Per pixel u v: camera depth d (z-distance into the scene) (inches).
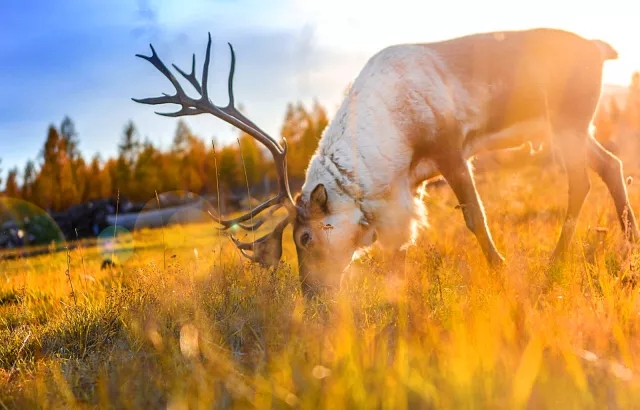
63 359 177.6
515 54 262.4
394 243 251.8
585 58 266.4
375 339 150.5
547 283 190.7
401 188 252.8
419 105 248.5
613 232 274.2
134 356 168.6
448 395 118.7
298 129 2351.1
